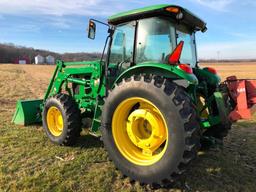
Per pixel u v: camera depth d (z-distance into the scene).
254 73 32.06
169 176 3.50
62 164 4.47
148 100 3.66
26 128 6.58
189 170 4.32
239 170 4.39
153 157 3.82
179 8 4.05
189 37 5.15
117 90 3.97
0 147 5.24
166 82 3.60
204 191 3.74
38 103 7.09
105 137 4.16
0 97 12.27
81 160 4.63
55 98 5.36
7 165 4.43
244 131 6.53
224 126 4.89
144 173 3.71
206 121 4.32
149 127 3.92
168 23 4.41
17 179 3.96
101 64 5.11
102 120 4.19
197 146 3.42
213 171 4.32
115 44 4.86
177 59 3.92
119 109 4.02
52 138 5.45
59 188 3.71
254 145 5.53
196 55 5.54
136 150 4.05
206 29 5.29
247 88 4.09
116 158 4.05
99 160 4.64
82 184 3.84
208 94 4.75
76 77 5.93
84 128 6.26
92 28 4.96
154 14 4.27
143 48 4.47
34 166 4.40
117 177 4.05
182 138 3.37
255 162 4.71
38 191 3.64
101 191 3.67
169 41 4.45
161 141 3.77
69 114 5.15
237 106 4.02
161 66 3.85
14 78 25.17
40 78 26.52
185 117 3.37
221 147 5.36
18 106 6.95
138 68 4.08
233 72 34.97
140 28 4.45
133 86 3.78
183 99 3.45
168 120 3.47
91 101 5.39
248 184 3.96
